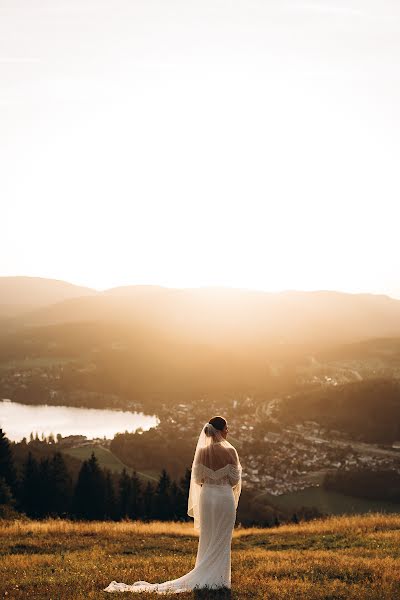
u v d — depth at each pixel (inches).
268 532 873.5
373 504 4714.6
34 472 2458.2
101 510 2480.3
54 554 613.9
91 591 348.8
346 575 428.1
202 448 382.3
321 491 5093.5
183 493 2273.6
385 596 347.3
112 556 592.1
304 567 462.0
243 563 521.0
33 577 413.7
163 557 572.4
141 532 825.5
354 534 763.4
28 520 1031.6
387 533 746.2
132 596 340.2
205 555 372.8
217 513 370.9
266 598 342.0
